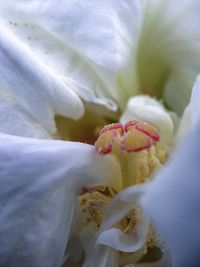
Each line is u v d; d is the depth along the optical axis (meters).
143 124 0.10
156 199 0.08
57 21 0.11
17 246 0.10
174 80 0.12
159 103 0.12
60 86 0.11
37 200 0.10
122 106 0.12
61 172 0.10
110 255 0.10
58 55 0.11
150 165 0.10
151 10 0.12
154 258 0.11
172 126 0.11
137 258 0.11
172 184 0.08
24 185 0.10
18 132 0.10
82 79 0.11
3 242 0.10
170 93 0.12
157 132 0.10
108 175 0.10
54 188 0.10
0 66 0.11
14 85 0.11
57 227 0.10
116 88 0.11
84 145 0.10
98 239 0.10
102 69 0.11
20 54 0.10
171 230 0.08
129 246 0.10
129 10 0.11
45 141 0.10
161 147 0.11
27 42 0.11
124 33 0.11
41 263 0.10
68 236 0.11
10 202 0.10
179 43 0.12
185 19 0.12
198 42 0.12
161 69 0.12
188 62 0.12
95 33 0.11
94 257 0.10
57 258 0.11
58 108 0.11
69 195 0.10
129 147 0.10
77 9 0.11
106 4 0.11
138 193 0.10
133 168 0.10
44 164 0.10
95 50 0.11
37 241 0.10
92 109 0.11
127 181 0.10
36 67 0.11
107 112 0.11
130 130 0.10
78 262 0.11
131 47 0.11
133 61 0.12
